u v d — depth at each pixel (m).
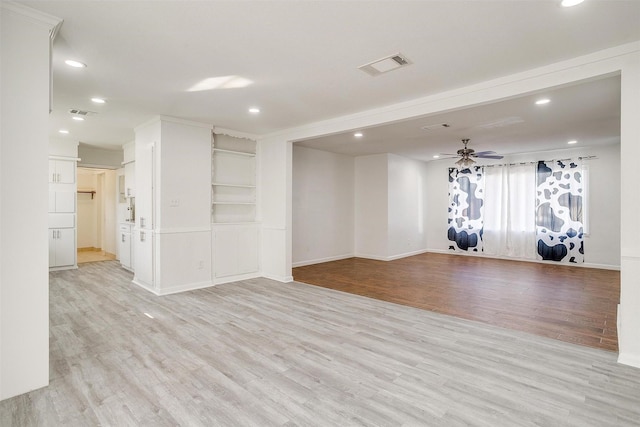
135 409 2.05
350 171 8.34
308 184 7.27
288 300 4.44
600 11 2.15
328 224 7.75
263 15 2.22
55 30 2.35
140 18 2.25
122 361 2.68
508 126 5.10
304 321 3.63
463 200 8.58
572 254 7.03
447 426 1.90
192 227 4.95
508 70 3.09
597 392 2.25
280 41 2.57
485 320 3.70
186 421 1.94
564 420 1.96
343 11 2.18
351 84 3.43
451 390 2.28
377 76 3.23
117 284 5.23
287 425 1.91
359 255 8.37
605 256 6.69
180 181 4.80
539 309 4.11
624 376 2.46
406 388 2.30
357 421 1.95
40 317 2.27
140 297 4.51
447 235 8.91
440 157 8.46
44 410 2.04
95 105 4.12
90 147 6.93
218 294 4.70
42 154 2.26
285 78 3.28
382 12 2.19
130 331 3.31
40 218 2.26
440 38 2.52
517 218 7.73
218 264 5.30
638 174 2.53
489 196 8.16
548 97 3.75
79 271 6.27
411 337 3.21
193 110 4.35
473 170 8.41
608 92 3.60
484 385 2.34
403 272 6.41
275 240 5.69
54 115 4.55
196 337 3.17
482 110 4.27
